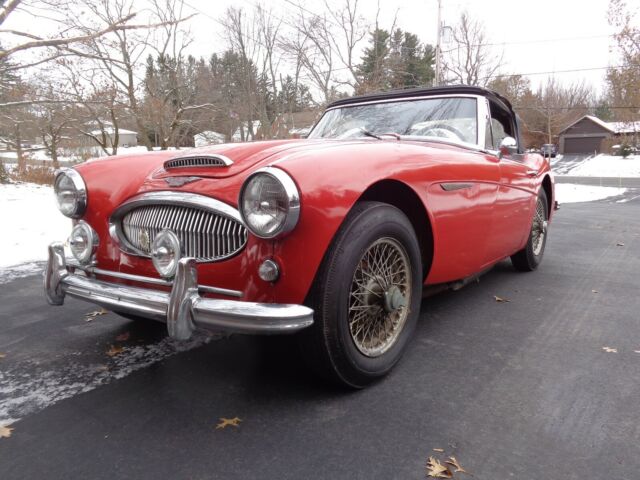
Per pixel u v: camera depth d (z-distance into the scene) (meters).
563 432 1.90
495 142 3.62
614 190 19.12
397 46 22.98
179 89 20.44
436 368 2.48
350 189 1.98
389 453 1.78
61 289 2.38
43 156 23.30
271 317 1.77
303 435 1.90
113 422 2.02
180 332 1.86
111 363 2.61
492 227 3.18
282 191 1.77
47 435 1.93
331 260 1.98
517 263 4.52
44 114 16.83
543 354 2.66
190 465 1.73
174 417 2.05
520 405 2.11
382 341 2.34
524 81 38.59
